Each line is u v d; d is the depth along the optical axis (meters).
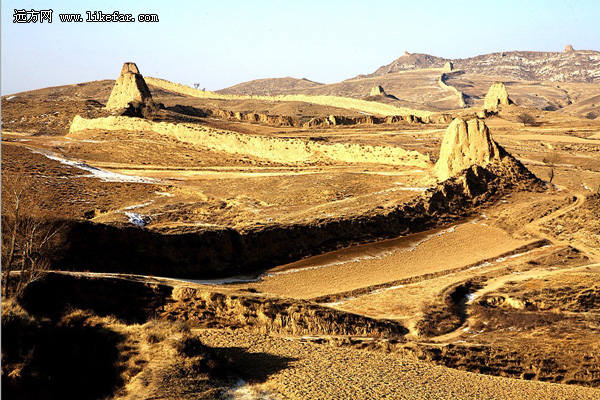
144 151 115.06
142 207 74.94
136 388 19.34
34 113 157.62
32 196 70.69
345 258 54.31
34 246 34.28
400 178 86.31
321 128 177.50
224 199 79.19
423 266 53.41
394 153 102.75
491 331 38.66
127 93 163.50
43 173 85.69
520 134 168.75
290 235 55.84
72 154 109.00
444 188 72.50
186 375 20.39
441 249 58.81
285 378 21.91
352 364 24.92
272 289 45.81
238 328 31.59
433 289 46.41
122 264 44.28
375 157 104.38
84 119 136.62
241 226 56.69
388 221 62.75
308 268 51.44
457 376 26.12
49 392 18.81
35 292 27.03
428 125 189.12
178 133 124.75
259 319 33.19
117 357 21.27
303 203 74.75
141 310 31.28
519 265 54.31
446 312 41.31
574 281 47.50
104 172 94.38
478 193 75.12
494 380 26.47
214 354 22.56
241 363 23.22
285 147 112.50
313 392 20.81
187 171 101.06
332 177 88.19
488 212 71.44
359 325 35.88
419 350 32.09
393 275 50.44
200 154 115.69
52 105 166.25
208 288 36.12
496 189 77.38
